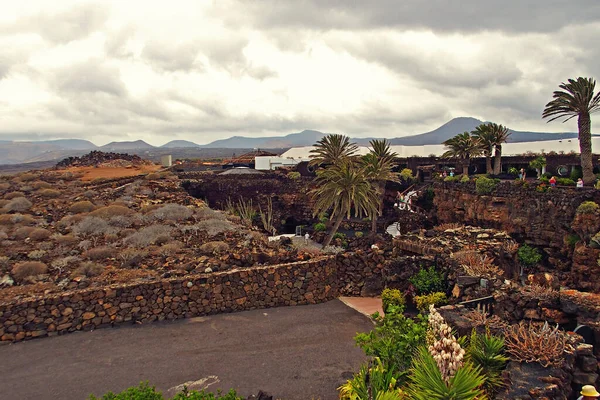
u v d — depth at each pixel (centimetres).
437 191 4859
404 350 855
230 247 2170
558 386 710
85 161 6194
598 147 5469
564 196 3234
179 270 1703
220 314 1552
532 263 3262
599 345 912
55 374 1118
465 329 916
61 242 2172
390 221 5212
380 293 1758
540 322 1004
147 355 1223
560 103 3584
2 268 1786
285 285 1656
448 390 658
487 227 3897
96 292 1438
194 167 7725
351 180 3241
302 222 5950
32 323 1361
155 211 2820
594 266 2847
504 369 770
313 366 1141
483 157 5825
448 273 1490
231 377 1088
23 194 3328
